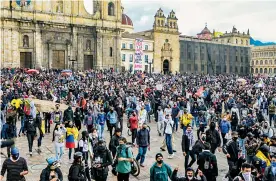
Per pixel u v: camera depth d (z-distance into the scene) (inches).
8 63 2659.9
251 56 5285.4
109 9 3179.1
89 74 2578.7
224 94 1480.1
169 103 1104.2
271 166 472.1
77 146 618.2
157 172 430.9
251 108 1042.1
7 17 2632.9
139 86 1859.0
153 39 3693.4
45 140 899.4
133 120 824.9
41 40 2802.7
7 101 1148.5
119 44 3196.4
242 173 430.6
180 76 3075.8
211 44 4288.9
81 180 435.2
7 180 418.3
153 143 898.1
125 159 488.4
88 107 976.9
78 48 2992.1
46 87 1694.1
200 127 826.2
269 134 744.3
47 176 408.5
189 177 405.1
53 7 2869.1
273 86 2257.6
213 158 471.8
